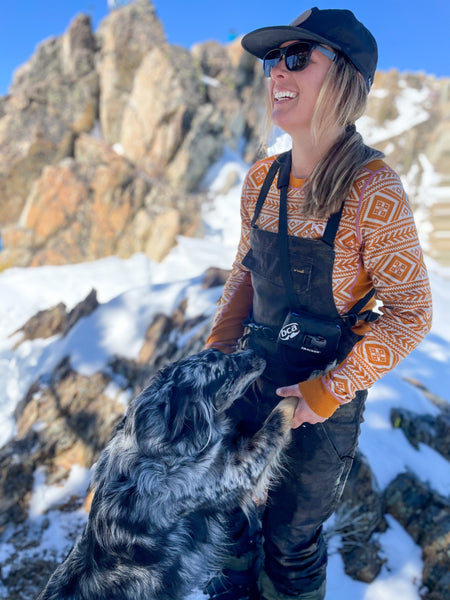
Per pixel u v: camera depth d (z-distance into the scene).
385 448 4.15
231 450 2.06
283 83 1.84
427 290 1.79
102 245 19.97
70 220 19.92
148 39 23.06
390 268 1.78
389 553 3.46
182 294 6.92
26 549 4.61
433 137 24.91
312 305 1.97
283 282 1.99
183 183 21.98
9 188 21.66
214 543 2.11
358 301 1.97
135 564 1.96
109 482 2.07
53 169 20.16
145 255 19.84
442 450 4.32
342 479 2.24
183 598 2.04
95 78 23.73
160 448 2.00
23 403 6.63
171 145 21.98
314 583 2.33
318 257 1.87
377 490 3.74
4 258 19.67
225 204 21.77
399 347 1.81
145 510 1.96
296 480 2.17
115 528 1.98
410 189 23.31
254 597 2.58
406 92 27.02
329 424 2.09
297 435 2.13
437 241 20.59
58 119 22.84
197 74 23.20
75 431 5.79
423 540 3.52
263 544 2.47
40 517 4.99
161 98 22.22
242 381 2.11
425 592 3.26
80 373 6.27
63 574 2.17
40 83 23.84
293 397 2.01
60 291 16.73
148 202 20.50
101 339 6.62
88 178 20.25
